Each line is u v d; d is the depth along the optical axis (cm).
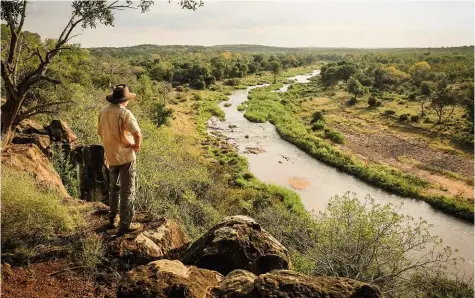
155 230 496
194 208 1173
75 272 399
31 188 500
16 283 362
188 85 9525
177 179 1294
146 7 667
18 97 699
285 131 5025
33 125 938
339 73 10088
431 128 5466
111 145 446
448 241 2420
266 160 4062
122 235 466
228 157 3900
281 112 6359
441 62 13475
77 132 1187
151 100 5003
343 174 3762
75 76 3212
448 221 2784
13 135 737
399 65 13175
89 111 1455
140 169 1137
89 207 564
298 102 7575
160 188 1113
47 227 447
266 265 457
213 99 7644
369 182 3547
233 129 5306
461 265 1972
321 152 4212
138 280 326
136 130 439
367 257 727
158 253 461
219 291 324
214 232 478
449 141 4866
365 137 5053
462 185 3450
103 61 5347
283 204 2683
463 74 9800
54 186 628
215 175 2827
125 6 667
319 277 327
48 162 736
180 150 2389
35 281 373
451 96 5934
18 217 436
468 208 2894
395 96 8081
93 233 467
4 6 652
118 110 438
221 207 1789
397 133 5250
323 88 9600
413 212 2927
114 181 471
